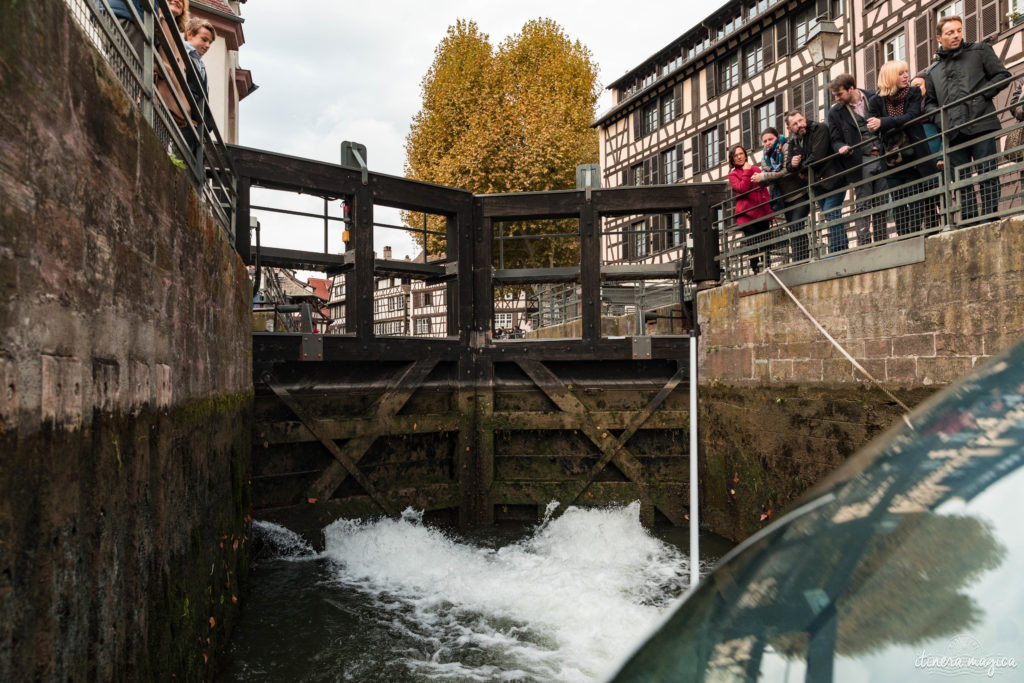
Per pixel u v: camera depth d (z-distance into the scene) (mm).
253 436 8531
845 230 7504
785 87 21125
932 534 581
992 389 690
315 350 8922
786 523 768
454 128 22828
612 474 10297
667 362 10328
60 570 2285
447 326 10492
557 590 7715
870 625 556
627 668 702
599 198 10156
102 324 2732
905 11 16297
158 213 3592
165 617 3568
